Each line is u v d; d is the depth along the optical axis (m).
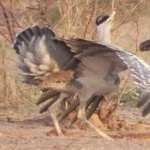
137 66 16.16
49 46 18.81
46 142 17.59
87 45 18.14
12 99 25.34
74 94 19.61
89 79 19.11
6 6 23.73
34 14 23.64
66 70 19.12
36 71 18.97
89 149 16.67
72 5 23.59
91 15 22.81
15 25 24.23
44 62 18.88
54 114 19.89
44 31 18.78
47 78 19.12
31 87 25.56
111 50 17.89
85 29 23.08
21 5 23.75
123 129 22.00
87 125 20.81
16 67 19.17
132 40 27.44
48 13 24.36
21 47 18.91
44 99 19.89
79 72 19.12
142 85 15.88
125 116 24.33
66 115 20.75
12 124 22.09
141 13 27.59
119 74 19.23
